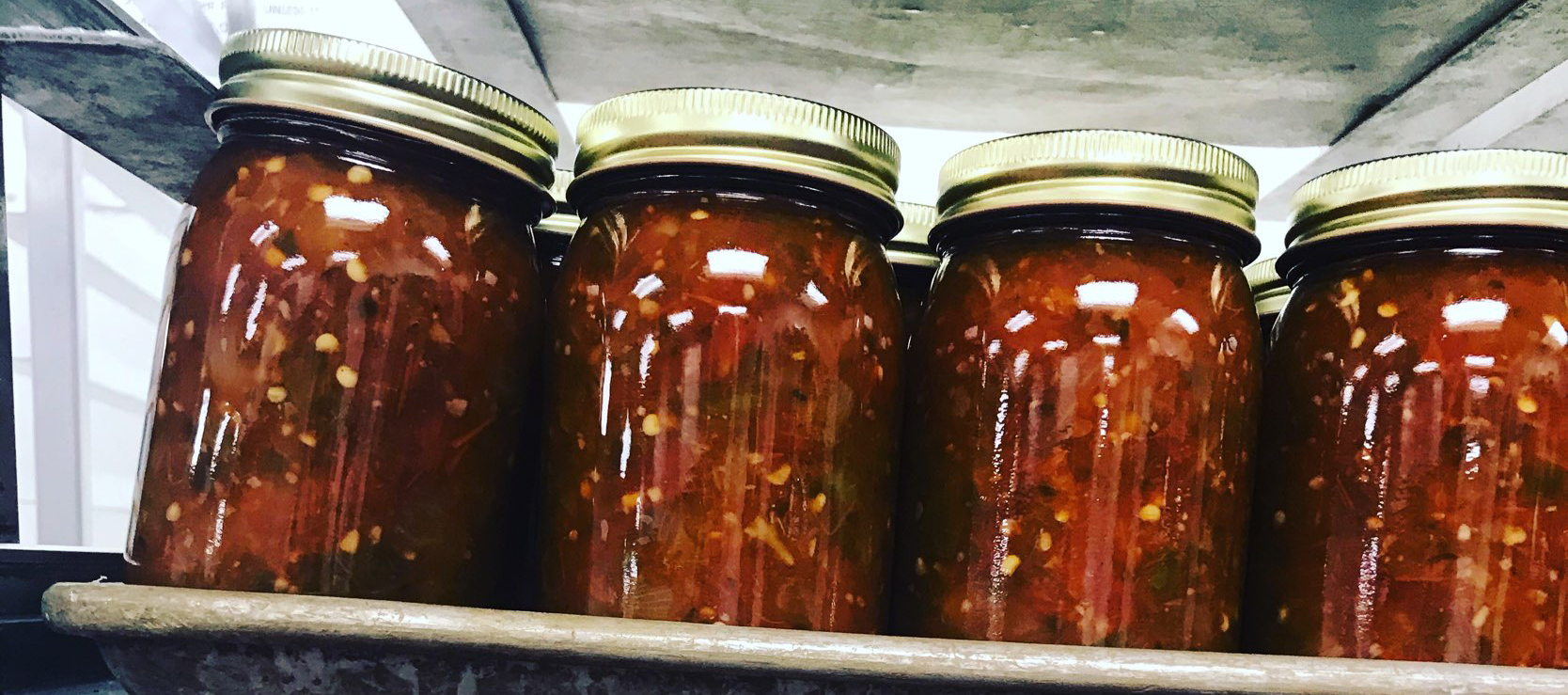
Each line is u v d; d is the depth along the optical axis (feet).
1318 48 1.11
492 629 0.60
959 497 0.78
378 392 0.69
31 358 2.77
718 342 0.71
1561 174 0.76
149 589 0.61
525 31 1.21
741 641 0.61
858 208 0.77
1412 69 1.14
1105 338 0.75
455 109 0.72
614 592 0.71
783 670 0.61
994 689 0.63
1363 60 1.13
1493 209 0.76
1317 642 0.79
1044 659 0.62
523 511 0.82
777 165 0.72
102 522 3.28
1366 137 1.32
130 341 3.28
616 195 0.77
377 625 0.59
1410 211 0.78
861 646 0.61
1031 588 0.75
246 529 0.67
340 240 0.69
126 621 0.60
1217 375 0.78
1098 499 0.75
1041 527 0.75
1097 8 1.06
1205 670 0.63
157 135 0.97
